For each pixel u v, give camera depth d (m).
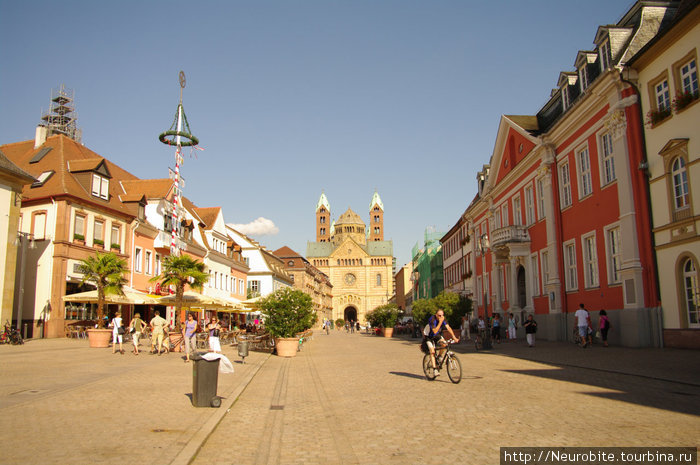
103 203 34.22
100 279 25.78
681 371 13.33
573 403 9.45
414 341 39.66
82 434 7.03
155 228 39.56
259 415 9.30
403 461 6.06
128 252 36.19
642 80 21.00
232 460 6.21
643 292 20.36
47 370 14.77
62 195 30.08
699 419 7.85
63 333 29.58
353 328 85.19
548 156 29.52
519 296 35.84
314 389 13.01
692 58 18.25
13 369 14.87
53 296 29.47
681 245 18.70
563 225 28.52
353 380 14.52
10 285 27.39
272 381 14.81
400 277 130.62
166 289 40.12
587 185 25.78
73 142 37.09
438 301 35.78
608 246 23.48
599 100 23.36
